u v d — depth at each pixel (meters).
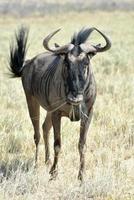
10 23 157.00
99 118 36.91
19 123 35.66
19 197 24.41
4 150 31.11
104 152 30.30
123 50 76.38
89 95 26.20
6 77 55.09
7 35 110.75
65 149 31.22
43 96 28.41
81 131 27.09
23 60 33.06
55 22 159.38
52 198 24.92
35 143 31.02
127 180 26.78
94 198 24.81
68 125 34.72
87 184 25.56
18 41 33.12
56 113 27.03
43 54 31.44
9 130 34.91
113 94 45.25
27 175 26.25
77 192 25.47
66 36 107.19
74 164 29.47
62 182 26.25
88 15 186.00
